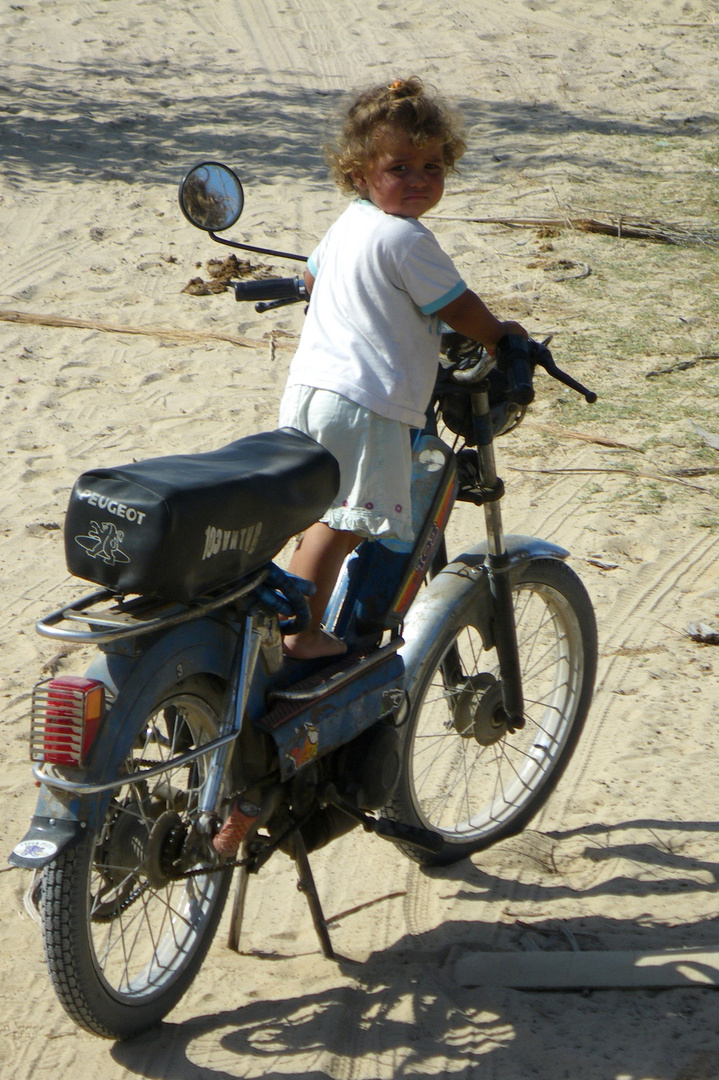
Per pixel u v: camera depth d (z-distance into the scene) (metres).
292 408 10.85
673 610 17.88
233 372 26.92
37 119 46.31
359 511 10.62
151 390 25.89
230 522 9.28
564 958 11.16
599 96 52.88
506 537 13.00
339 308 10.64
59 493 21.41
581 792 14.05
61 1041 10.34
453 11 63.62
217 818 9.75
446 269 10.30
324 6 63.88
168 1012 10.49
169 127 46.53
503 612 12.28
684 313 30.44
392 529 10.67
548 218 38.12
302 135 46.41
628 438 23.77
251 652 10.09
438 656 12.26
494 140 46.91
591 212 38.66
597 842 13.20
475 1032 10.48
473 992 10.98
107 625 9.02
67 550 9.30
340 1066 10.09
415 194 10.52
